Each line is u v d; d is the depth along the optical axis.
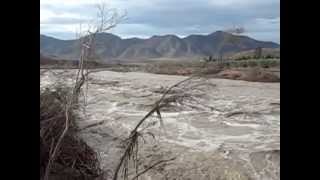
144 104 18.66
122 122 14.84
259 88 28.28
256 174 10.47
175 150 11.61
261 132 14.95
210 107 18.47
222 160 11.23
